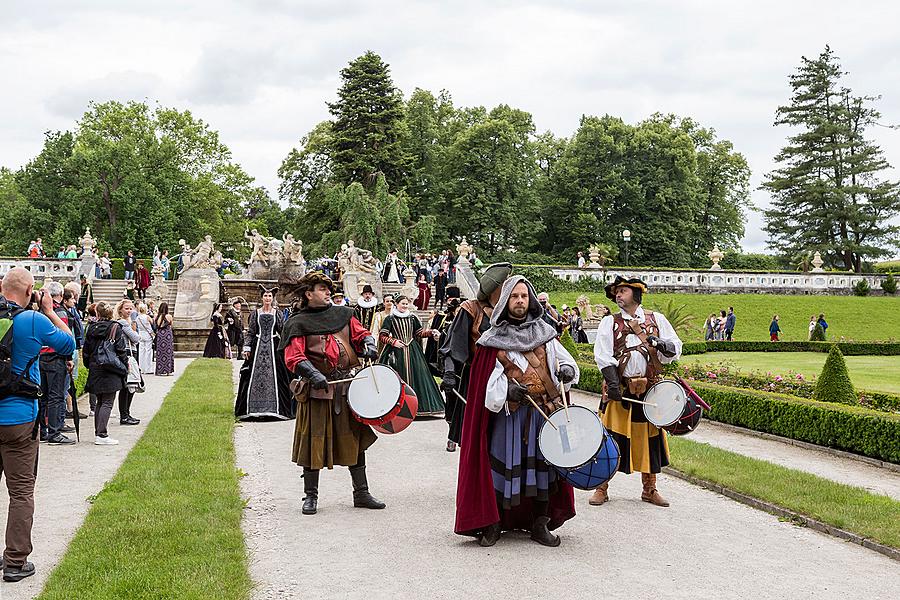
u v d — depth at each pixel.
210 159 65.69
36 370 5.41
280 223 79.88
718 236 70.50
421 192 65.56
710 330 34.28
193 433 10.62
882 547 5.95
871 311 43.31
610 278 45.91
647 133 65.88
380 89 61.72
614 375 7.23
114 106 63.62
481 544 6.02
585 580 5.27
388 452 9.88
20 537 5.25
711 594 5.05
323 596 4.97
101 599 4.68
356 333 7.21
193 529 6.13
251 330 12.52
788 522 6.82
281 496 7.64
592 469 5.92
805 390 13.84
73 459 9.14
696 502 7.52
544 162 74.75
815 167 63.66
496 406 5.89
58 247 54.09
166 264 39.69
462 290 33.88
